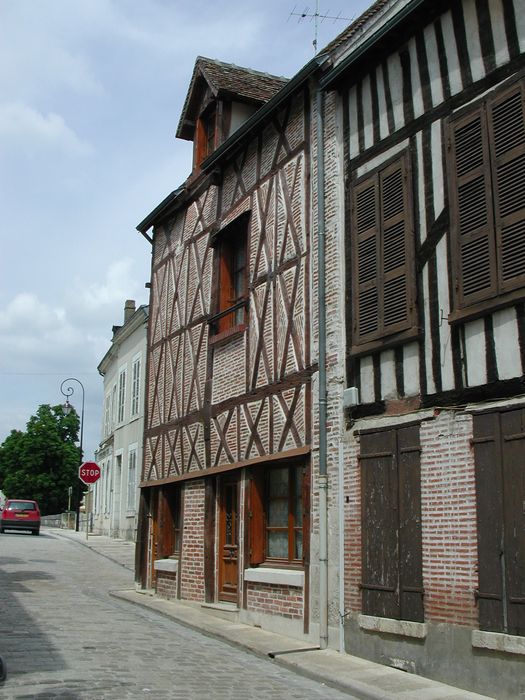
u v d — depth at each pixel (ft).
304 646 29.86
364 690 22.93
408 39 28.86
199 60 46.75
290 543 34.12
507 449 22.62
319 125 33.53
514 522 22.11
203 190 46.14
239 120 45.16
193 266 46.55
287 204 36.17
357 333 29.66
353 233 30.66
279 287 35.99
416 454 26.07
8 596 41.27
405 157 28.25
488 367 23.80
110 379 107.65
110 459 101.71
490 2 25.34
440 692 22.67
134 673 24.23
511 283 22.99
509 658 21.74
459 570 23.81
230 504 39.55
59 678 22.81
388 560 26.78
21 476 179.63
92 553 74.54
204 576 39.93
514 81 23.93
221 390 40.86
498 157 24.16
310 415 32.37
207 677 24.54
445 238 26.04
